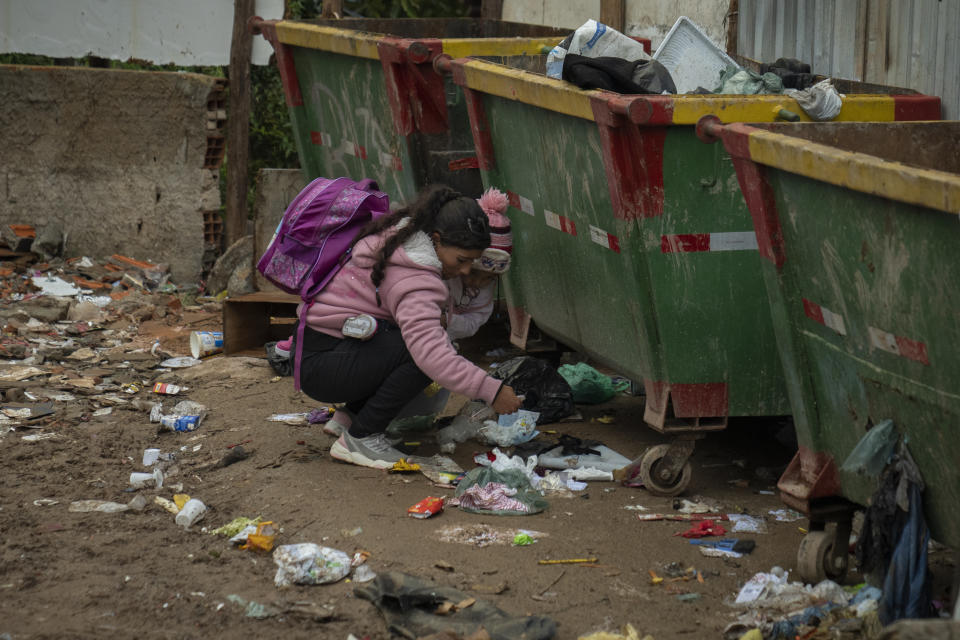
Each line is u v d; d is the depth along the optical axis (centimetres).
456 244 403
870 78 512
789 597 319
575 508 399
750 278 392
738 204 384
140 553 355
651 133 374
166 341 659
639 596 325
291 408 521
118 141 803
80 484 421
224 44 803
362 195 422
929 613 299
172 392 545
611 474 430
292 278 425
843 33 530
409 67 536
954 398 268
